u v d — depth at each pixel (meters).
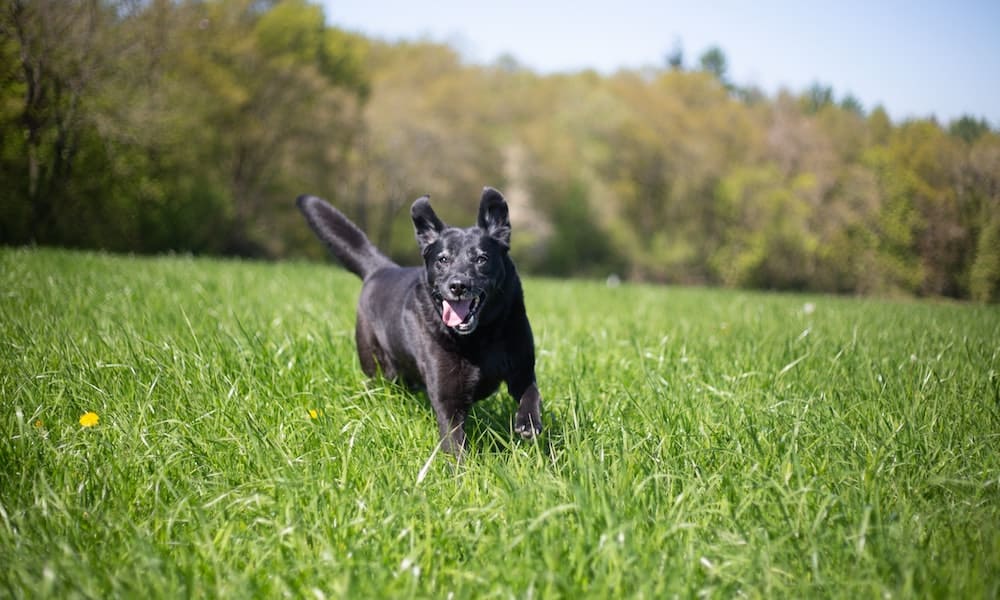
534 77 55.62
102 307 6.59
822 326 7.72
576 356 5.35
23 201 21.91
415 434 3.91
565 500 2.88
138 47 22.92
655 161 42.44
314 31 35.66
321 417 3.83
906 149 29.55
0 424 3.46
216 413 3.76
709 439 3.54
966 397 4.17
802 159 38.28
